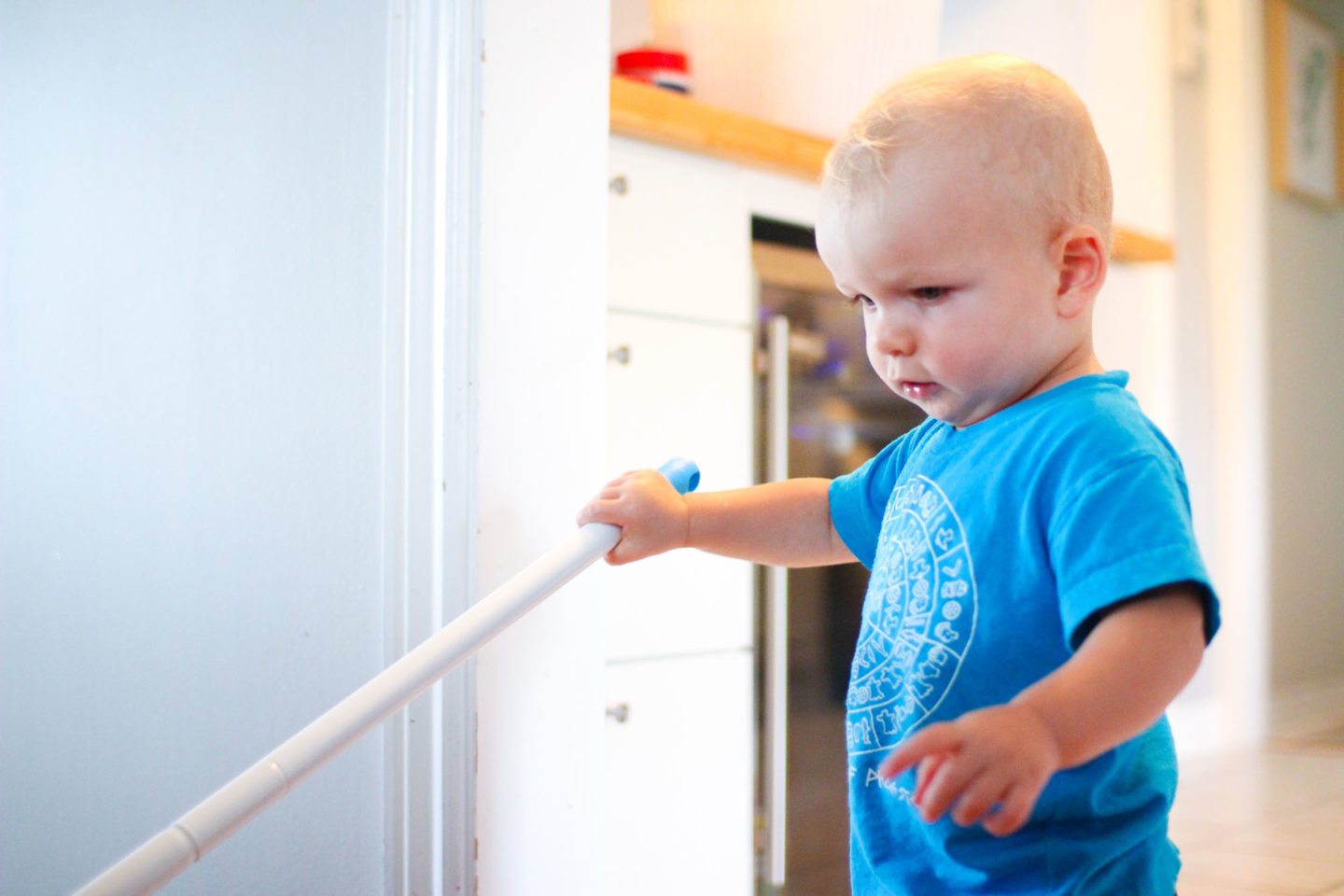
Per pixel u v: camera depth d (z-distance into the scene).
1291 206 3.15
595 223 0.99
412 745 0.90
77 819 1.04
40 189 1.12
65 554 1.07
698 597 1.49
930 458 0.68
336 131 0.99
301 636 0.97
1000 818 0.45
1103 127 2.53
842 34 1.64
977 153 0.59
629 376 1.43
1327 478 3.27
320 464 0.97
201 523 1.01
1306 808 1.98
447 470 0.91
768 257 1.64
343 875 0.93
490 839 0.90
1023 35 2.44
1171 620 0.51
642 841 1.41
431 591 0.92
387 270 0.95
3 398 1.12
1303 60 3.12
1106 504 0.54
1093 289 0.62
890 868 0.62
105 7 1.10
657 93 1.39
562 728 0.95
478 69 0.92
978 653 0.59
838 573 1.69
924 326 0.62
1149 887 0.59
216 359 1.02
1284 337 3.10
